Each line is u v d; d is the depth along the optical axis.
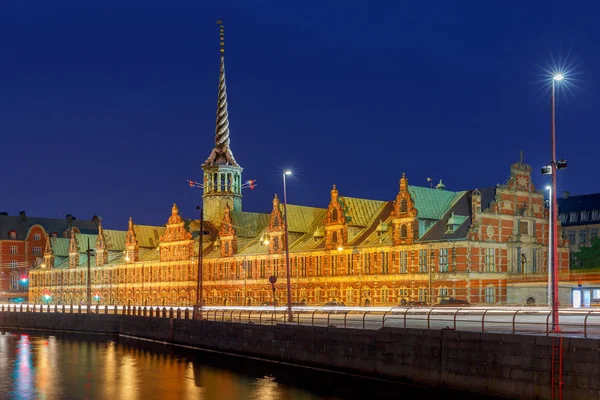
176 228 151.88
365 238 112.12
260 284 129.75
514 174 103.12
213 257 140.50
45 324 122.31
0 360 78.00
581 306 89.38
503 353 45.44
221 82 161.50
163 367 69.75
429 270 100.12
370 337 55.69
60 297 189.50
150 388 59.09
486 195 102.31
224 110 161.38
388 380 53.53
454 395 48.28
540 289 95.88
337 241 115.00
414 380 51.38
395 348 53.16
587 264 119.44
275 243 127.31
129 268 164.62
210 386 58.75
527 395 43.88
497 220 100.06
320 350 60.72
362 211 117.19
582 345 41.34
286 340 65.00
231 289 136.00
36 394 57.84
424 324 64.12
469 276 96.00
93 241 188.88
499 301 98.94
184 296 148.12
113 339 100.56
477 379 46.88
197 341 81.06
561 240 108.12
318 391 54.69
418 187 105.88
